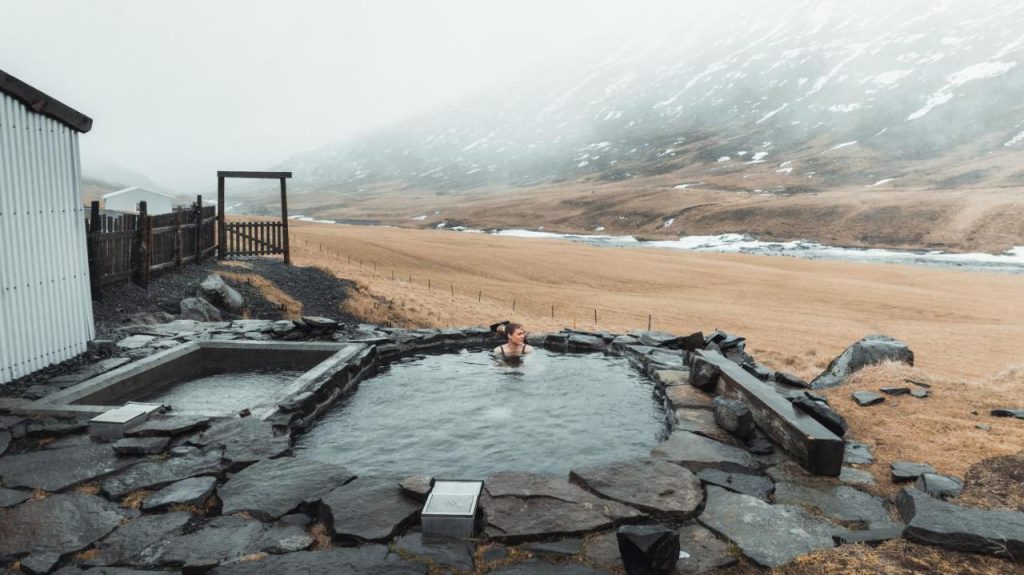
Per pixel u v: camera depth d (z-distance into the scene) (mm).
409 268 49719
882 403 8078
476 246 72312
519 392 8766
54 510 4664
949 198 126125
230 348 9797
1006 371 9844
